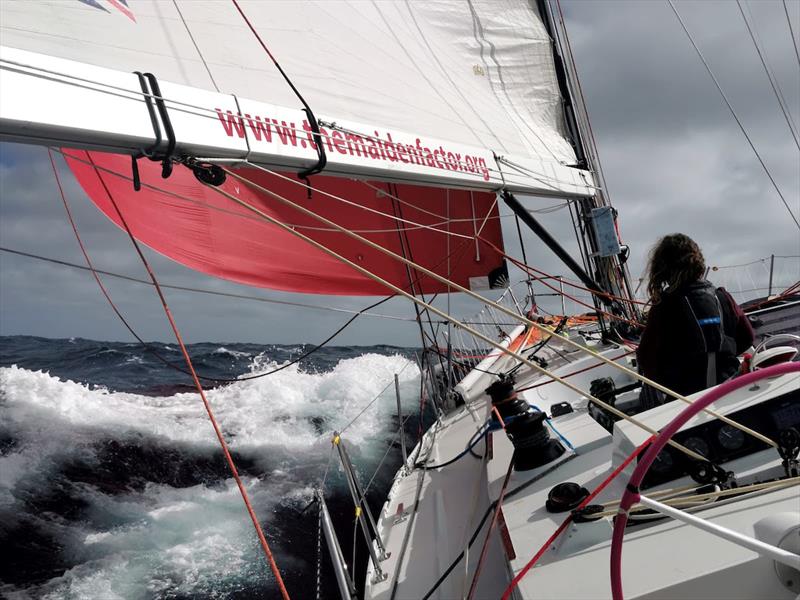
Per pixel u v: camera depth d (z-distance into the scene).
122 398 8.50
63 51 1.28
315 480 5.86
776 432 1.57
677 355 1.91
